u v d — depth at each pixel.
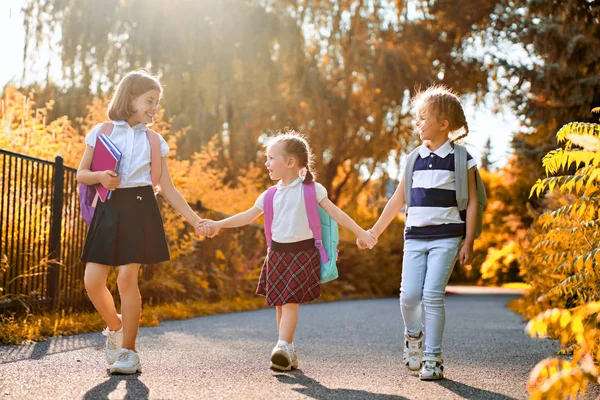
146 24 17.59
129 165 4.44
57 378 4.00
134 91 4.56
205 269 11.89
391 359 5.29
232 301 12.02
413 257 4.78
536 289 10.15
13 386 3.71
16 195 7.05
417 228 4.79
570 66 11.59
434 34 19.86
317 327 8.20
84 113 16.64
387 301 16.92
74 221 7.86
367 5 21.42
